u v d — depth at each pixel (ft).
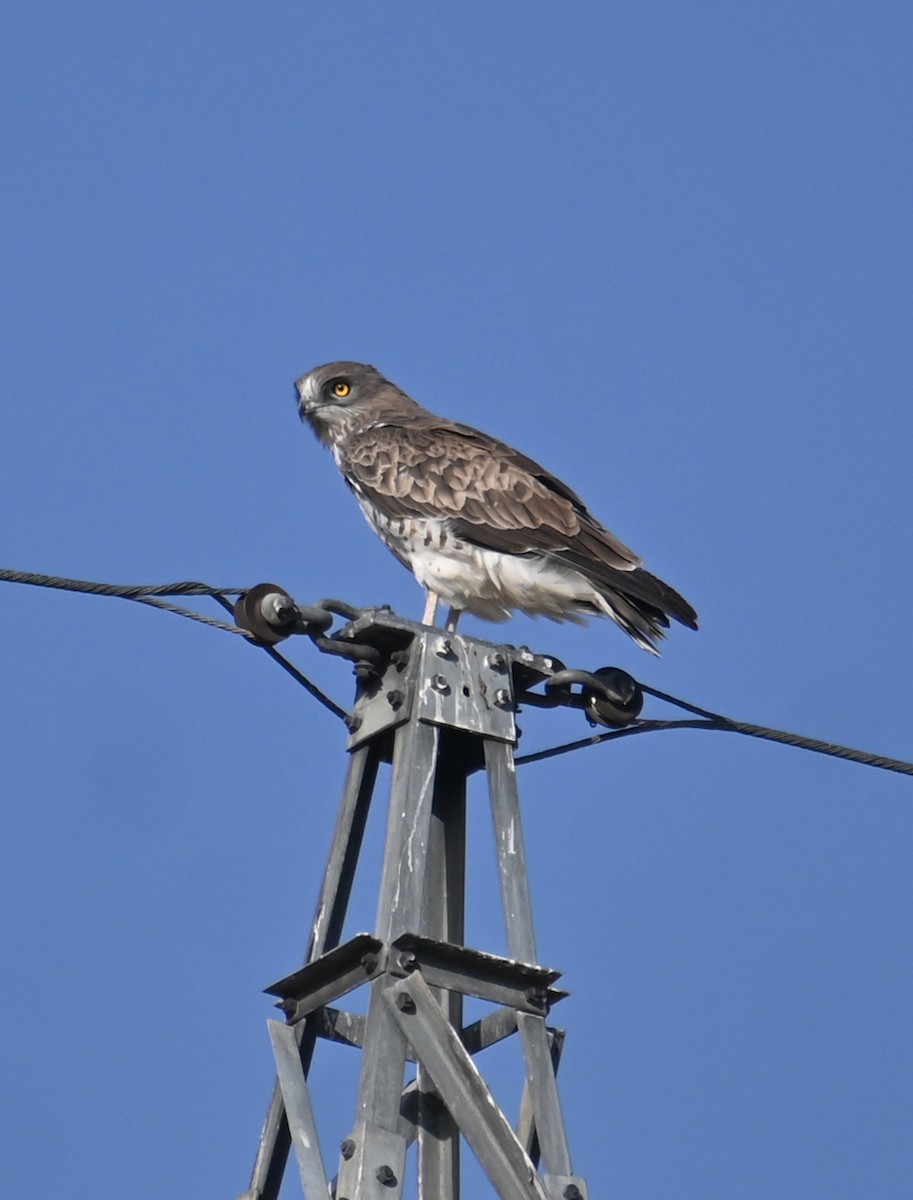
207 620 42.63
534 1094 35.99
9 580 41.19
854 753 47.67
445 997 39.22
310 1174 34.58
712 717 46.68
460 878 40.52
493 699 40.70
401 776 38.99
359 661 41.34
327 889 39.40
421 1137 37.70
